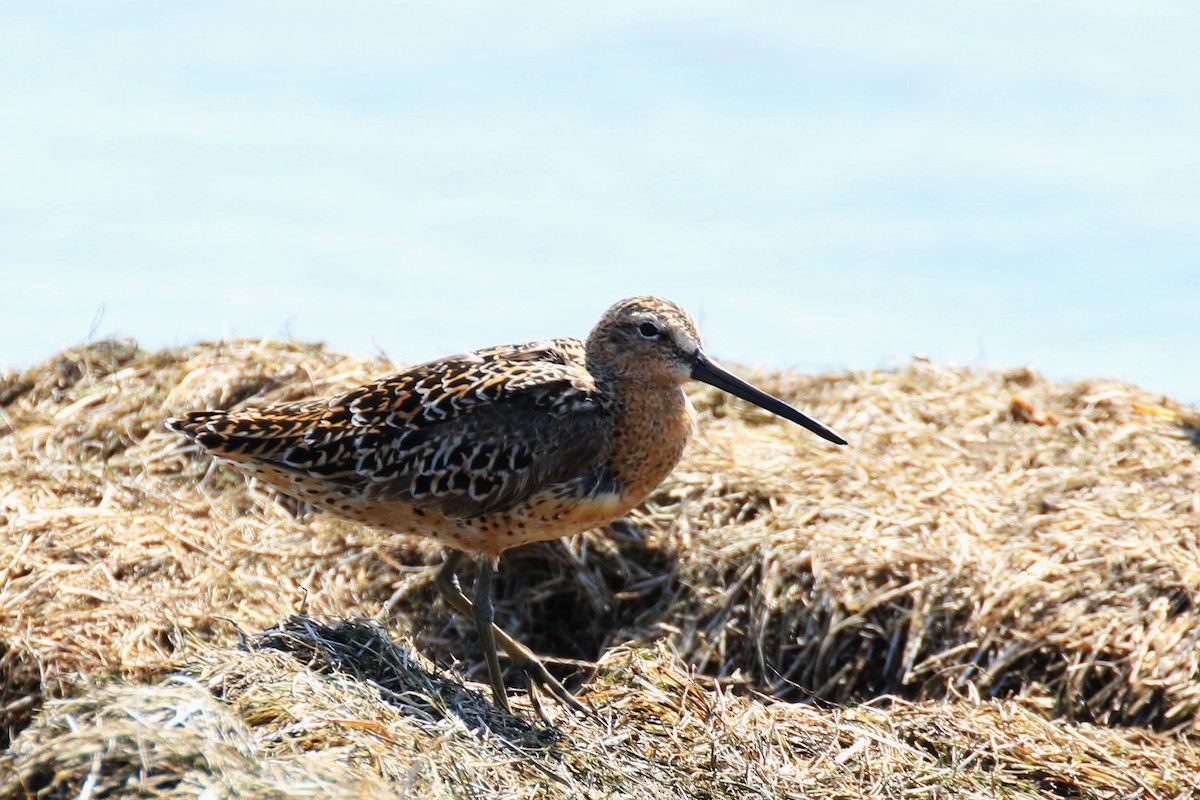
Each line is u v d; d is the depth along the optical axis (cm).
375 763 870
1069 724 1130
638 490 1177
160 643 1169
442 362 1166
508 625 1295
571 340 1222
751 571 1282
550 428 1117
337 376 1520
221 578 1247
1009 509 1368
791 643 1251
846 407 1602
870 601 1245
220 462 1381
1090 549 1281
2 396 1523
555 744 986
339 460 1121
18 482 1344
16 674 1126
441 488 1112
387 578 1295
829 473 1417
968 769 1030
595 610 1302
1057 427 1552
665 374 1151
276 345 1612
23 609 1170
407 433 1115
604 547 1320
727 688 1170
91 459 1403
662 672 1129
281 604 1238
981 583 1245
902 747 1043
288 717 902
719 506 1362
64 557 1239
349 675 980
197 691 853
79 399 1488
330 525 1332
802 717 1082
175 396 1478
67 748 800
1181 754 1073
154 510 1328
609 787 952
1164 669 1176
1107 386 1655
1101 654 1195
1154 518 1337
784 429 1546
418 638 1262
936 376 1692
